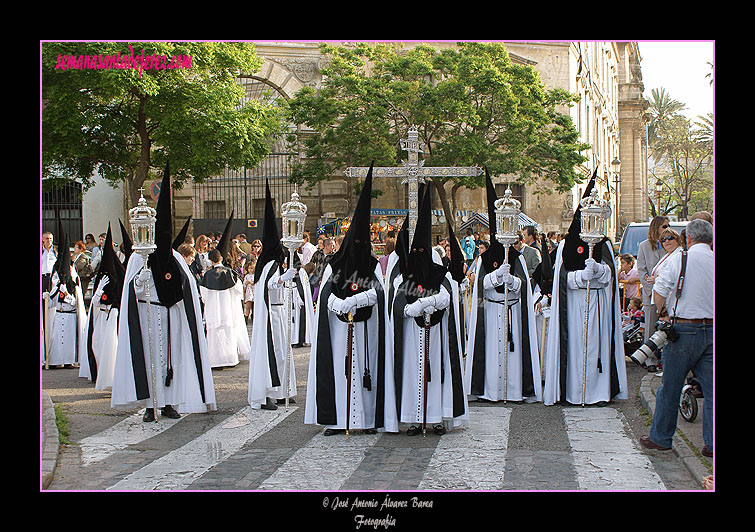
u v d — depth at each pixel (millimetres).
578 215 8711
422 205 7180
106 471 6238
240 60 20891
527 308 8984
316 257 14250
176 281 8227
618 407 8508
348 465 6336
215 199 30031
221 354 11812
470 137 24359
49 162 20906
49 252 12930
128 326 8039
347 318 7277
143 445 7098
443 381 7387
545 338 9414
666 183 55250
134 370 8016
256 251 16359
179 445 7098
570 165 25625
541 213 30766
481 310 9055
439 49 27875
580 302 8703
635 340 11547
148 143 21234
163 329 8188
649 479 5809
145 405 8305
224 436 7410
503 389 8953
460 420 7629
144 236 7957
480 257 9273
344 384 7352
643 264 10531
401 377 7328
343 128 25078
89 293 17781
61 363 12055
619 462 6270
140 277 7887
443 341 7402
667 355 6129
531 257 10484
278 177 29859
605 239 8797
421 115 24188
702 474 5727
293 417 8234
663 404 6254
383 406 7391
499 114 25062
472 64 24109
